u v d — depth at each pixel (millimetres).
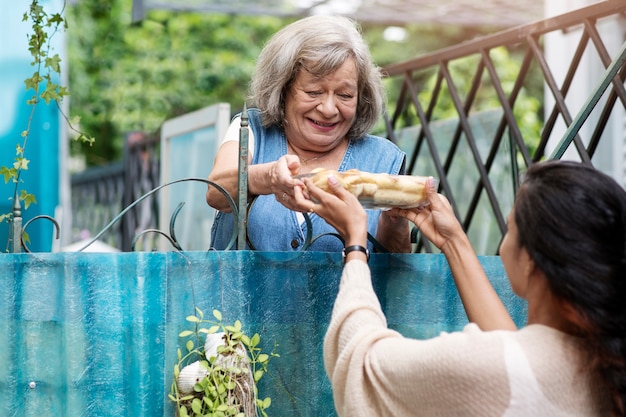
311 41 2248
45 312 1970
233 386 1981
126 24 11062
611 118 5066
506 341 1618
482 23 5988
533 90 10539
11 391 1941
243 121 2107
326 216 1972
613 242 1580
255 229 2285
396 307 2240
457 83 10438
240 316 2094
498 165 4078
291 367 2141
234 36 11188
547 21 3111
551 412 1578
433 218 2064
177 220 5000
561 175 1628
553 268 1592
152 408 2012
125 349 2004
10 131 4086
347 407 1726
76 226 9164
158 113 10961
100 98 11000
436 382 1615
